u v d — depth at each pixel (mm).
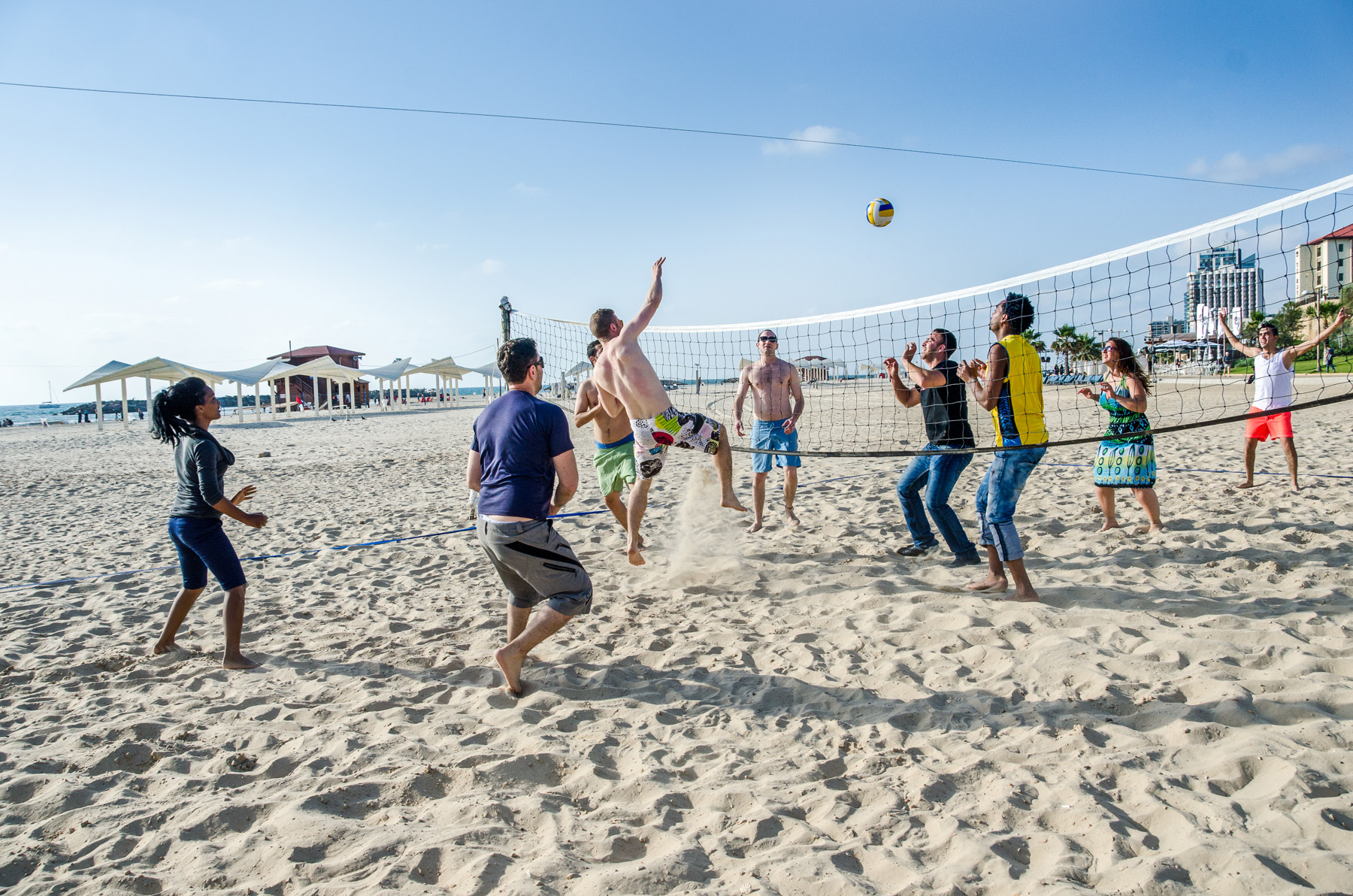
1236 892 1721
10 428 36844
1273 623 3352
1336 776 2146
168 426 3559
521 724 2910
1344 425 10781
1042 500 6492
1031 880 1810
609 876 1894
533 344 3285
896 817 2139
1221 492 6234
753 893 1821
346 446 17484
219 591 5117
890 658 3342
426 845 2082
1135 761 2336
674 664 3473
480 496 3156
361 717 3023
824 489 7801
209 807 2334
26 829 2295
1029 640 3410
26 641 4207
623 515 5469
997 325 4062
